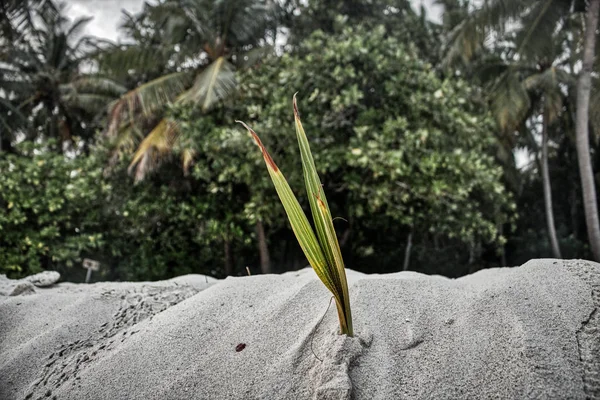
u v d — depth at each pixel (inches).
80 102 549.3
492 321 71.3
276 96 271.0
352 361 66.2
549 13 346.6
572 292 74.0
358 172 274.4
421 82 267.6
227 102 305.9
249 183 277.1
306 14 388.8
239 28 346.9
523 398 55.8
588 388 55.8
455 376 62.7
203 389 67.6
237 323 82.5
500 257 592.1
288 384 65.6
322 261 66.2
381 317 77.2
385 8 406.9
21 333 92.4
